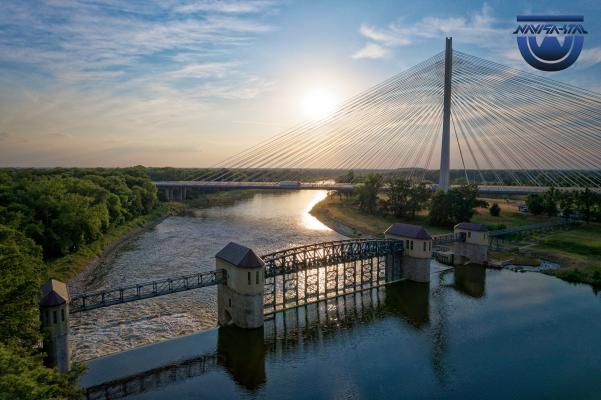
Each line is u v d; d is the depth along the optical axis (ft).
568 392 161.38
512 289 278.67
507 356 188.96
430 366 180.75
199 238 408.87
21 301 137.80
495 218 493.36
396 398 158.40
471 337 207.92
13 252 156.97
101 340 193.47
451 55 483.51
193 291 253.65
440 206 467.52
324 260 256.11
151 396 156.87
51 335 158.20
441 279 302.45
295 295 252.83
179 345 193.16
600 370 177.27
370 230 460.96
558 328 216.95
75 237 315.37
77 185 413.39
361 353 191.72
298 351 192.95
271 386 165.58
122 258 328.08
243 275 203.21
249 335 203.92
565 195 488.44
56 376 118.21
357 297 264.72
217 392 160.86
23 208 300.61
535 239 396.78
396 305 249.96
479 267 334.24
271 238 412.98
